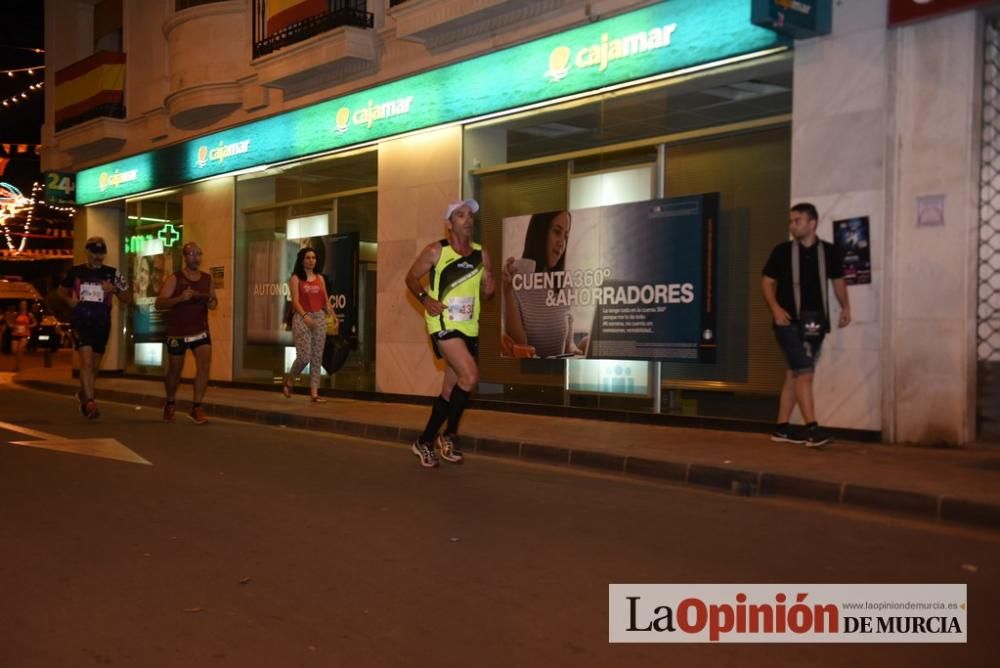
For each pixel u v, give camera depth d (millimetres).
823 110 8641
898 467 7160
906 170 8188
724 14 9219
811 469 7113
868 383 8367
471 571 4969
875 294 8312
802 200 8789
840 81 8516
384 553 5312
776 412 9336
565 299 11070
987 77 7934
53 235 38188
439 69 12344
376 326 13492
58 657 3783
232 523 6008
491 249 12094
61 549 5352
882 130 8250
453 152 12352
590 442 8711
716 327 9750
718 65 9461
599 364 10891
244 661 3748
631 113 10594
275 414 11734
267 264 15875
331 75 14016
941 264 7984
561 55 10789
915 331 8133
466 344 7797
